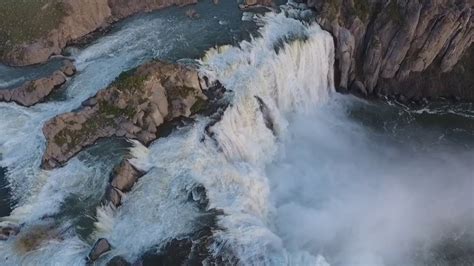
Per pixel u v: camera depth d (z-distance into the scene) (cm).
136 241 3847
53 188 4228
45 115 4869
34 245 3788
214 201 4178
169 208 4081
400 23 5881
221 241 3859
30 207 4066
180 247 3797
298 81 5891
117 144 4562
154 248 3794
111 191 4125
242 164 4738
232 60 5459
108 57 5591
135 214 4047
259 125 5212
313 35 5916
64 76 5269
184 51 5550
